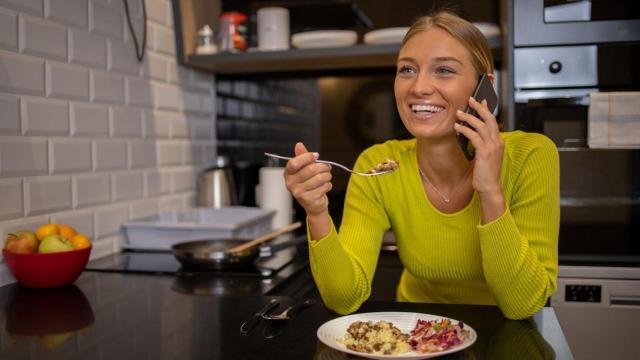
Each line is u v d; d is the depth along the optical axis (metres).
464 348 0.96
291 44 2.76
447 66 1.22
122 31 2.05
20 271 1.46
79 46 1.81
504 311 1.17
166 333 1.11
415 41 1.25
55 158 1.72
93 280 1.63
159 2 2.31
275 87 2.86
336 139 2.83
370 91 2.78
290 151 2.87
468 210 1.35
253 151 2.89
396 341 0.96
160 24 2.32
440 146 1.33
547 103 2.14
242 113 2.88
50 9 1.68
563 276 2.07
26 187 1.61
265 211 2.37
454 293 1.49
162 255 2.00
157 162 2.30
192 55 2.47
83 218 1.85
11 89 1.55
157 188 2.30
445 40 1.22
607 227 2.16
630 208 2.14
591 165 2.15
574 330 2.07
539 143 1.31
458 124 1.17
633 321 2.04
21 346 1.05
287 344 1.02
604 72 2.12
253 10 2.83
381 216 1.46
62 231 1.58
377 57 2.44
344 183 2.83
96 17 1.90
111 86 1.99
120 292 1.48
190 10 2.51
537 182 1.28
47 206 1.69
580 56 2.13
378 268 2.28
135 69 2.13
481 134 1.13
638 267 2.03
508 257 1.14
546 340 1.04
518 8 2.14
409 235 1.43
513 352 0.98
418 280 1.57
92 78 1.88
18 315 1.27
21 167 1.59
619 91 2.12
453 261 1.40
